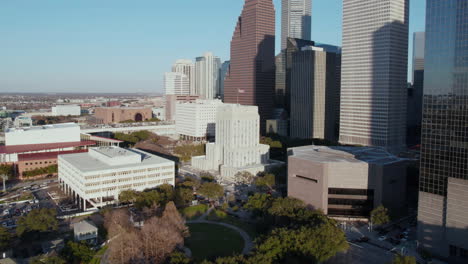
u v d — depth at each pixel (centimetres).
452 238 19675
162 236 19462
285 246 18638
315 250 18600
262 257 17288
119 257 18338
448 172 19850
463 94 19012
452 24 19650
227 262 16712
